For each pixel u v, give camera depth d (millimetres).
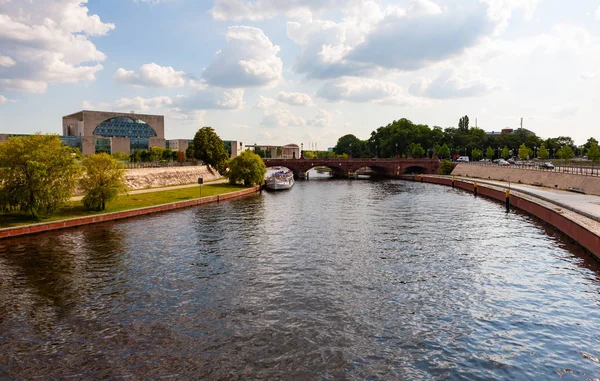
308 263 33250
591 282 28641
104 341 20156
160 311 23672
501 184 93312
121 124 178750
